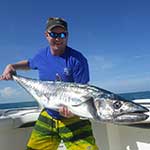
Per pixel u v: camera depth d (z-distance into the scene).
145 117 1.13
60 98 1.29
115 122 1.17
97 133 1.76
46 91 1.35
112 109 1.17
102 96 1.20
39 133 1.42
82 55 1.42
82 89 1.24
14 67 1.48
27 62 1.50
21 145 1.70
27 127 1.72
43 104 1.35
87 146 1.38
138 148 1.73
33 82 1.39
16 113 1.85
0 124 1.59
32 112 1.83
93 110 1.20
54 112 1.39
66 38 1.40
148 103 1.89
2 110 2.05
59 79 1.39
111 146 1.80
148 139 1.69
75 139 1.39
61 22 1.37
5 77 1.47
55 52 1.40
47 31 1.39
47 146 1.42
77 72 1.39
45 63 1.43
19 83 1.44
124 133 1.79
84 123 1.40
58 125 1.40
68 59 1.39
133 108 1.15
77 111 1.25
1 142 1.61
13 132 1.66
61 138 1.41
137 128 1.73
